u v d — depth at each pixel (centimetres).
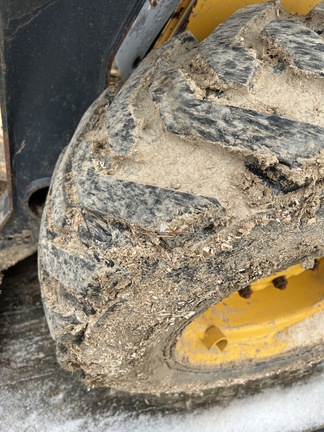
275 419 101
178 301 60
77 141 63
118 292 59
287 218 54
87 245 58
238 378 89
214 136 52
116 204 55
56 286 65
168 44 63
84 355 68
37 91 68
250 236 54
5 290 99
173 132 54
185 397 98
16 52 63
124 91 61
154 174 55
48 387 94
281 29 57
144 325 63
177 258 55
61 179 62
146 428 94
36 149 72
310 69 53
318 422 103
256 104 53
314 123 52
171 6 64
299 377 105
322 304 93
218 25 65
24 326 97
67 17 62
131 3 62
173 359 78
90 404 94
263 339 90
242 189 53
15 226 80
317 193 53
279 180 52
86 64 67
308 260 62
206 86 55
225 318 87
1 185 79
